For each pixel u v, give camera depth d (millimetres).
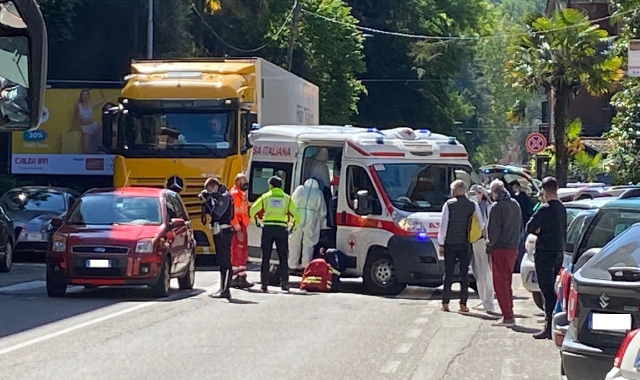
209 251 22984
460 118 69125
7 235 21875
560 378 10227
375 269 18406
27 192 26125
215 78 23266
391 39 63781
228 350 11836
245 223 18828
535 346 12453
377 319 14688
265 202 18297
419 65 63406
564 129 41781
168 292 17266
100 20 40969
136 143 22906
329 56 53531
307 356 11484
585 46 40312
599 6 53688
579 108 54000
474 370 10781
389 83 64188
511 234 14398
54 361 11047
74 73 41250
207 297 17203
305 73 53312
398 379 10227
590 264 8547
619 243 8539
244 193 18922
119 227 17016
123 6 40688
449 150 19359
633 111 32281
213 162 22781
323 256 19000
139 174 22859
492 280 15008
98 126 35188
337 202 19266
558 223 12969
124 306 15766
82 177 36656
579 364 8164
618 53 31719
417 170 18906
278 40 51469
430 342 12641
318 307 15961
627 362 6309
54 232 16984
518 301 17734
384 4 64250
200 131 22828
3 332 13008
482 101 98750
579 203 16547
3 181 34531
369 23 64000
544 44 41000
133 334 12953
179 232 17859
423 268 17859
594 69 40406
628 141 32531
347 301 16906
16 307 15547
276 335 13000
